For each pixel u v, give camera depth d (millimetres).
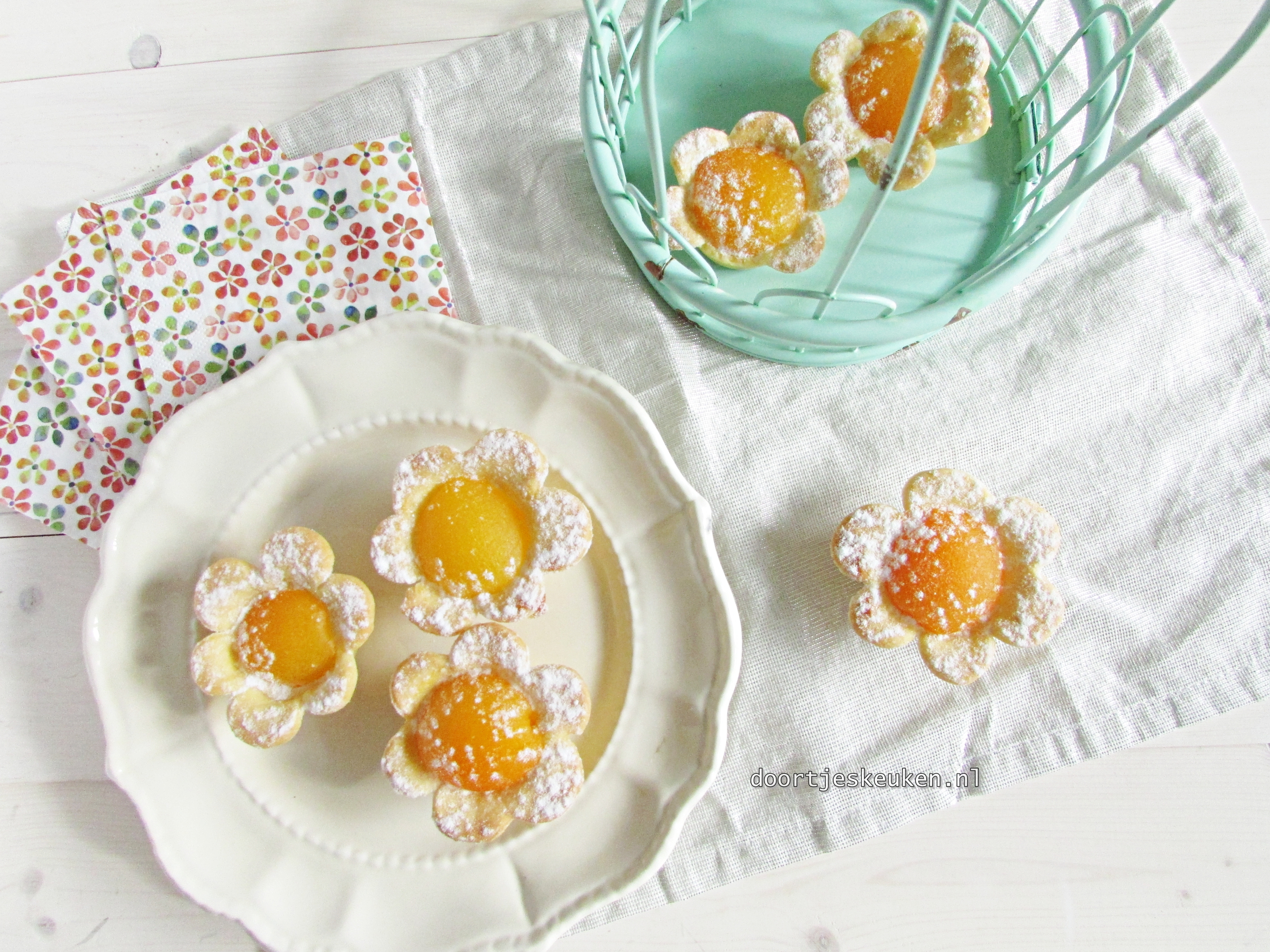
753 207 427
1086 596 474
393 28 504
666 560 446
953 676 430
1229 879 471
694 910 474
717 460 477
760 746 467
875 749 466
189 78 503
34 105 502
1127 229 489
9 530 479
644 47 335
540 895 431
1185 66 501
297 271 474
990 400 481
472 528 408
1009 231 453
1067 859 474
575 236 488
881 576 436
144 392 468
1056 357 482
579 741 442
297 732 435
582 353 484
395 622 450
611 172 430
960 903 473
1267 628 470
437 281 478
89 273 468
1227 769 475
